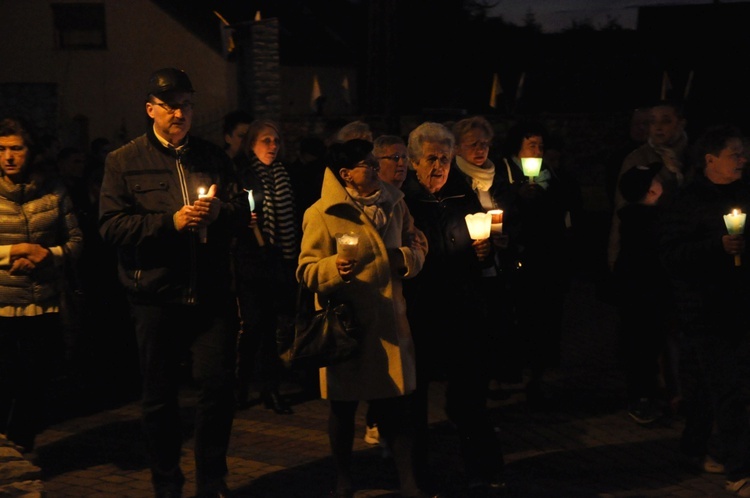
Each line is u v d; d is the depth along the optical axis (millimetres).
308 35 32750
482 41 34156
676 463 6125
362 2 33219
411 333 5281
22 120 5910
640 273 6844
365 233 4922
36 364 6047
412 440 5156
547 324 7387
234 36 19797
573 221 7543
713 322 5426
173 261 5039
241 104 19766
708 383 5523
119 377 8461
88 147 28359
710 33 22859
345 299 4914
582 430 6902
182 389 8164
